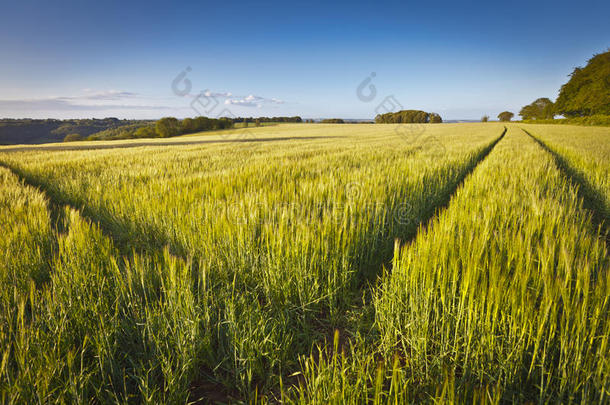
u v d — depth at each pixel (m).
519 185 5.28
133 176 7.66
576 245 2.57
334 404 1.43
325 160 9.22
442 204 6.11
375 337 2.29
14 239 3.17
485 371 1.80
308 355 2.20
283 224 3.02
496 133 32.41
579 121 53.50
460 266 2.22
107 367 1.85
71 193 6.77
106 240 3.11
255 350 2.02
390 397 1.44
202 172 7.64
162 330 1.98
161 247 3.71
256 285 2.83
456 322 1.91
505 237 2.55
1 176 8.24
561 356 1.62
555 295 1.72
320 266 2.81
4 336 1.74
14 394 1.43
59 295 2.12
